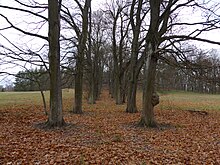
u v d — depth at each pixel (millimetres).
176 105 33875
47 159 8320
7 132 12609
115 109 26906
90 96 36031
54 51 13547
